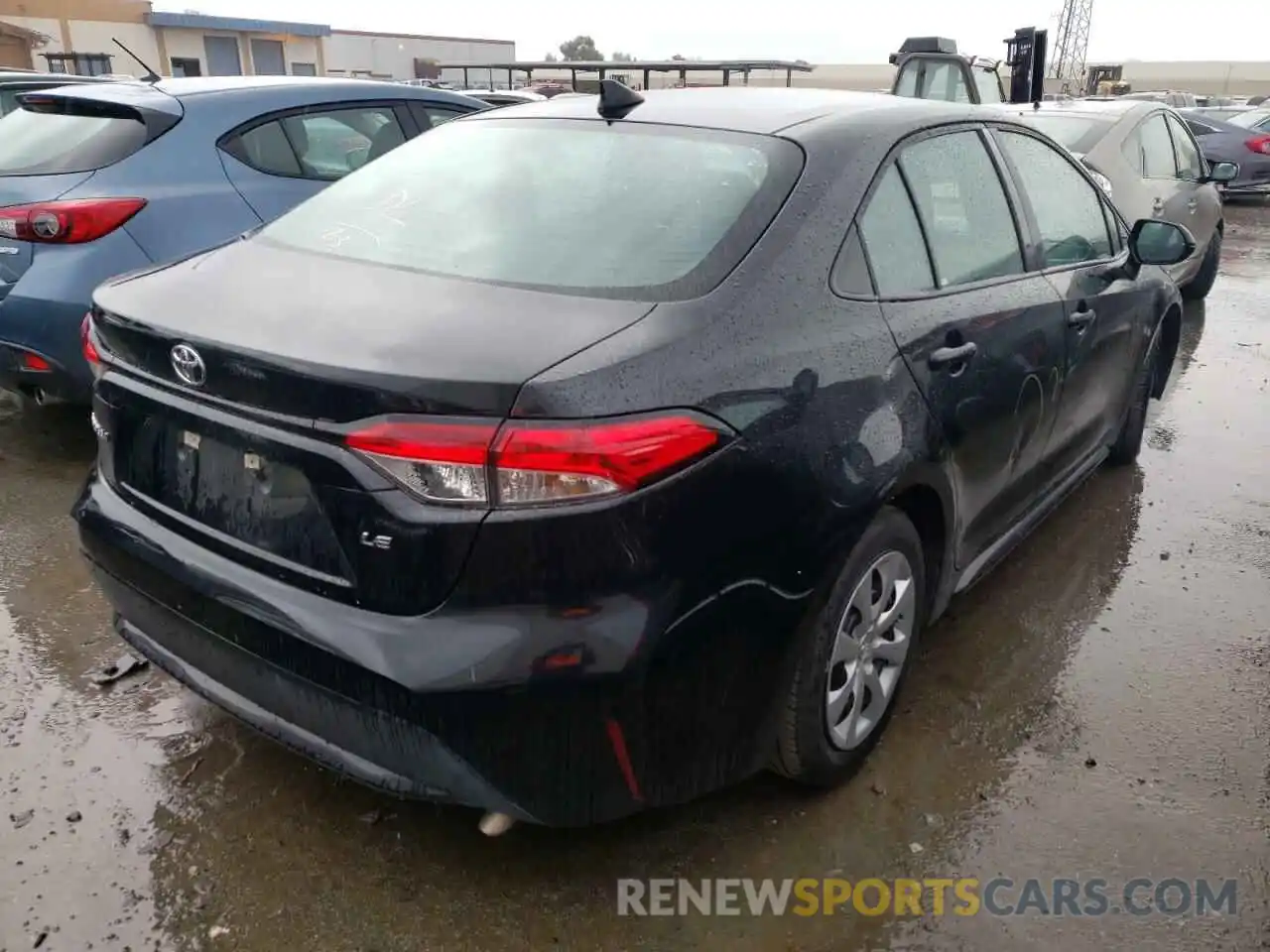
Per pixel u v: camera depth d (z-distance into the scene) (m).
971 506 2.99
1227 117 20.95
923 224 2.79
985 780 2.74
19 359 4.30
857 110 2.85
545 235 2.45
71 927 2.21
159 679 3.09
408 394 1.86
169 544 2.29
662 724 2.04
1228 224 14.30
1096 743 2.91
